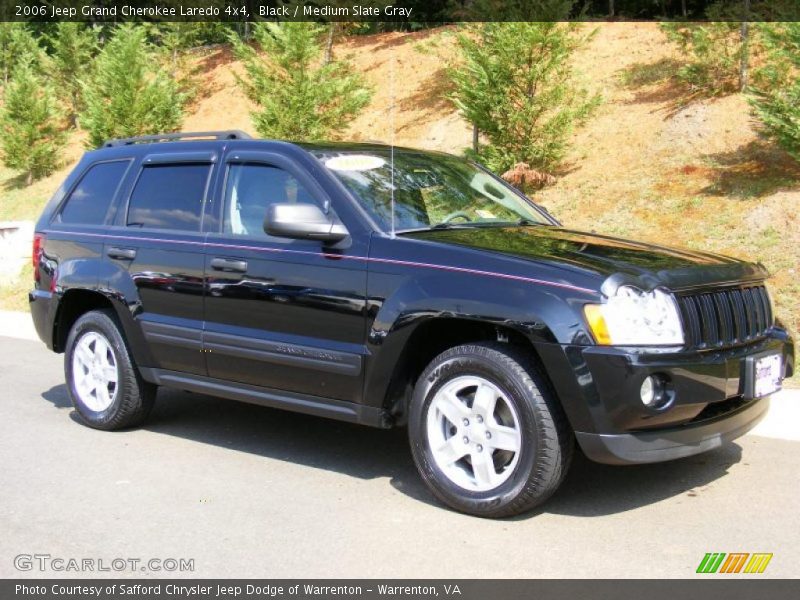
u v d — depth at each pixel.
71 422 6.32
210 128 18.56
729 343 4.34
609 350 3.94
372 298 4.58
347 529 4.23
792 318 7.91
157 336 5.55
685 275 4.26
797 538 4.05
